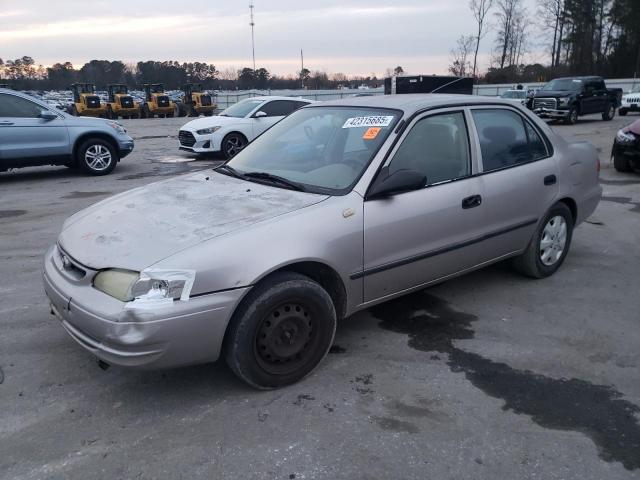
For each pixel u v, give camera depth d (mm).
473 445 2711
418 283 3818
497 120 4398
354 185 3453
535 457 2627
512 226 4363
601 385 3238
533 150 4633
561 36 60531
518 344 3744
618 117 27906
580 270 5145
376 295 3590
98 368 3434
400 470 2539
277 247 3014
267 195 3500
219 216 3195
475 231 4066
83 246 3117
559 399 3100
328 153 3893
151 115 38438
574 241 6059
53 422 2898
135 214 3361
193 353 2848
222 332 2893
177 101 45094
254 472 2527
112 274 2850
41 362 3504
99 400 3100
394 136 3674
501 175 4227
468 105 4199
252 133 13664
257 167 4086
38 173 11602
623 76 58438
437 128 3938
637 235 6277
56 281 3117
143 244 2953
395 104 4000
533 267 4754
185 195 3639
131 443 2732
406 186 3428
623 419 2920
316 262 3184
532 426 2859
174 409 3012
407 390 3191
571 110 22641
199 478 2492
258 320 2986
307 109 4586
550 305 4363
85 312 2820
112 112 36906
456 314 4215
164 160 13656
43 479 2488
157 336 2711
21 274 5109
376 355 3598
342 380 3293
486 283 4828
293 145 4172
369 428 2838
